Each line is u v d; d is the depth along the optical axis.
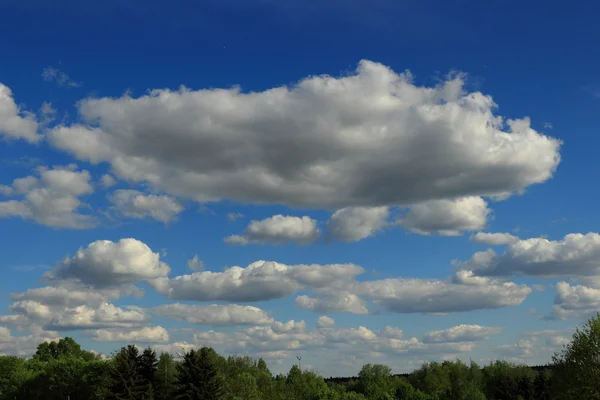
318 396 186.75
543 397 162.62
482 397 190.88
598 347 87.62
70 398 157.62
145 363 136.75
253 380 151.62
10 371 189.25
